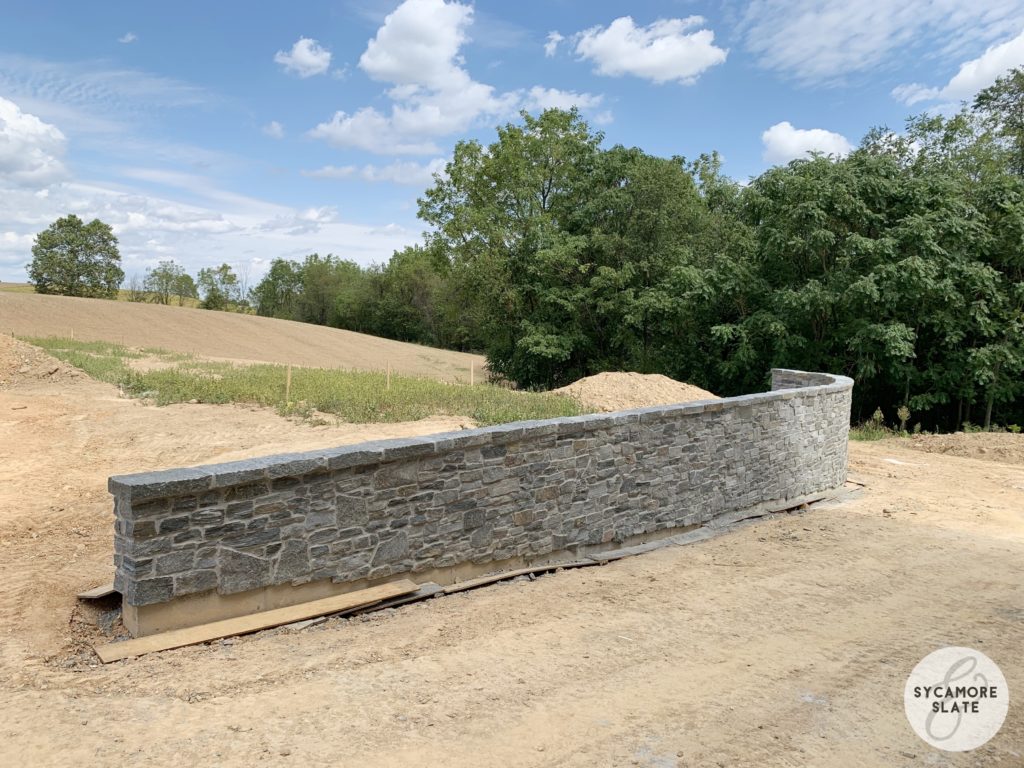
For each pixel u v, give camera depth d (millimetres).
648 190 29859
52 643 5039
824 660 5191
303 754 3711
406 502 6484
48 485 9742
